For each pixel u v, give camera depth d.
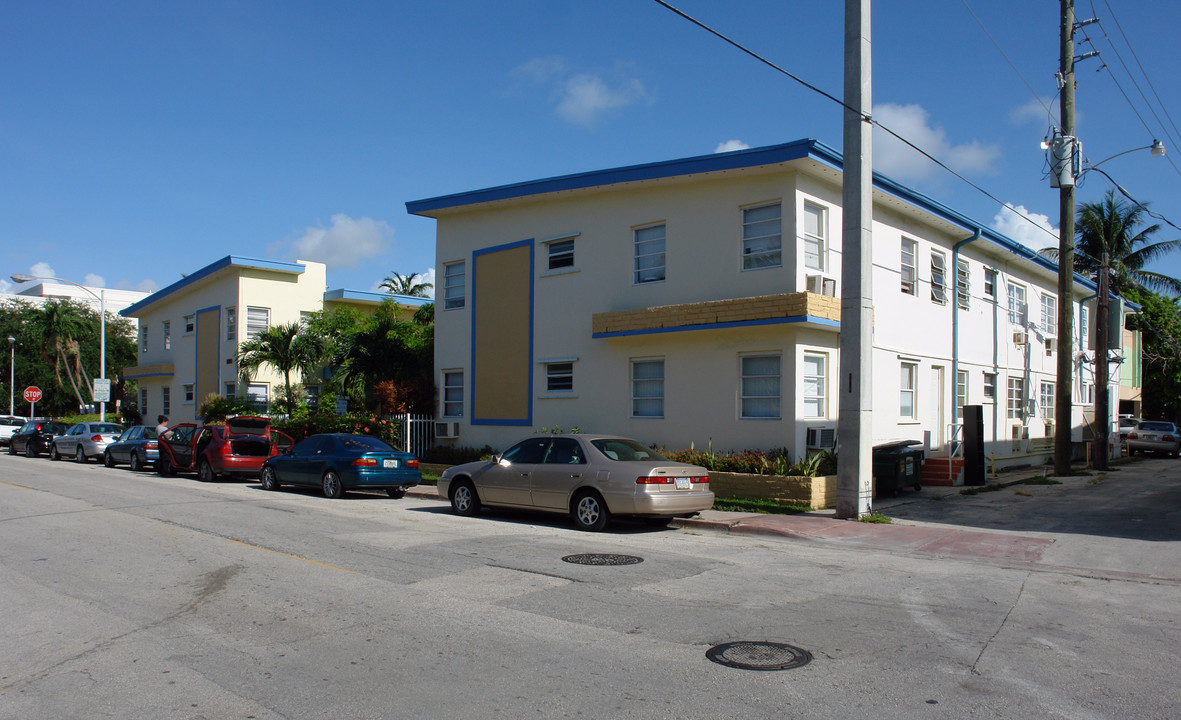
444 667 5.71
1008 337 25.39
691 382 17.09
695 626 6.72
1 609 7.42
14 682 5.50
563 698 5.09
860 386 13.12
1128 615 7.27
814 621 6.90
